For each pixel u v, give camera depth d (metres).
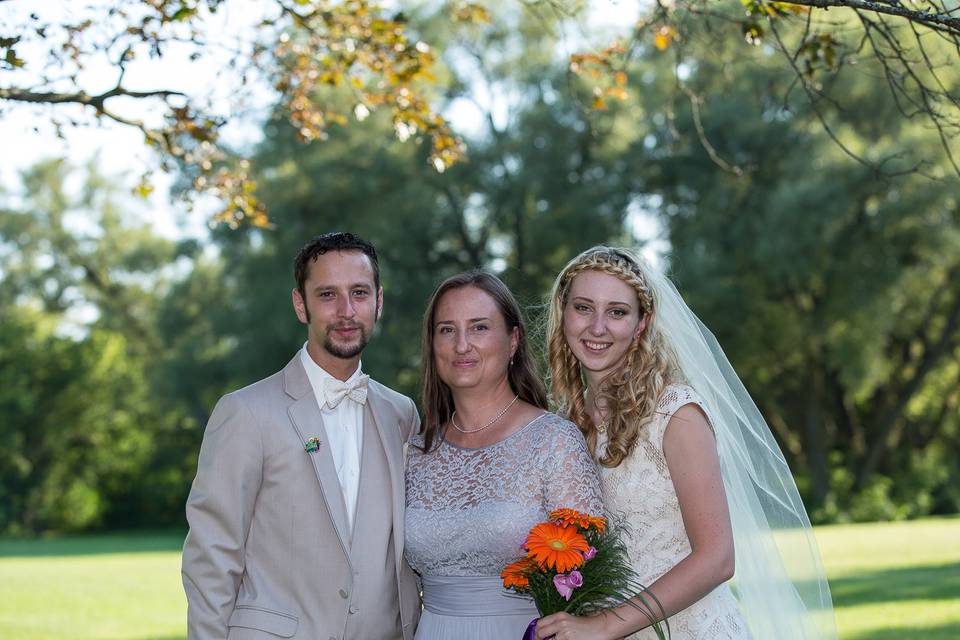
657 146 20.12
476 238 22.81
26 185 33.38
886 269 20.69
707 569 3.04
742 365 22.67
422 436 3.58
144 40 5.36
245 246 22.41
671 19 5.45
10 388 30.33
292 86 6.17
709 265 19.83
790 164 19.23
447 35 21.16
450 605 3.28
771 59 12.41
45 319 33.38
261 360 22.20
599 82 5.90
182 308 27.77
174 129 5.86
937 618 8.41
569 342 3.40
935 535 17.91
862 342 21.98
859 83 16.81
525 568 2.94
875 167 4.44
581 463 3.22
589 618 2.95
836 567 12.96
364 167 21.19
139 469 33.16
